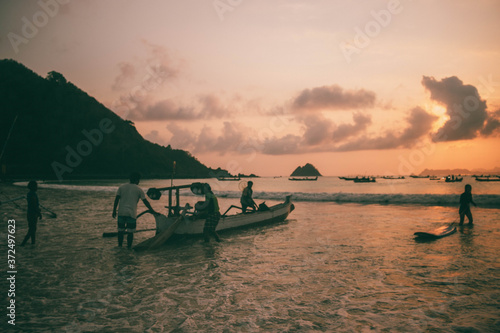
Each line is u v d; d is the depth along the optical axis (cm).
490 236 926
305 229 1102
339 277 554
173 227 866
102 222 1220
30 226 822
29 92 15862
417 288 493
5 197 2408
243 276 564
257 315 396
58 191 3812
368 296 461
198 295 469
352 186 9194
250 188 1166
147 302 441
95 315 396
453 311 404
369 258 686
